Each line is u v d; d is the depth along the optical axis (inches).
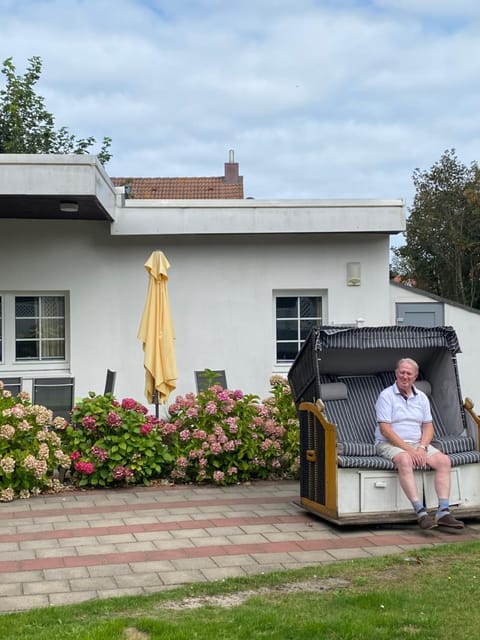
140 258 506.6
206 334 513.3
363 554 268.7
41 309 506.3
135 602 217.3
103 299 503.5
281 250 519.5
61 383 480.1
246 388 516.1
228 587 230.5
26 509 339.0
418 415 319.9
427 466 306.7
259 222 499.8
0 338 499.8
